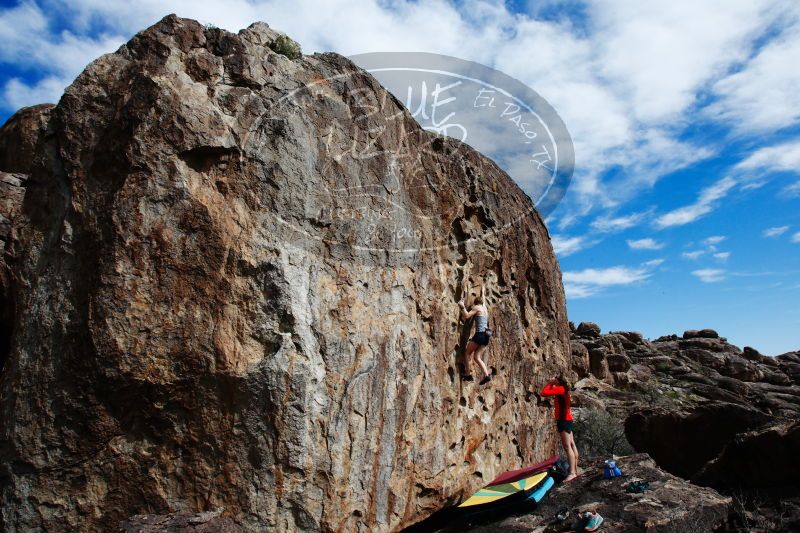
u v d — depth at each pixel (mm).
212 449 6309
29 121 8945
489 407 9719
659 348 33844
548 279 12453
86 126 6910
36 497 6031
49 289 6504
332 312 7051
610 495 8703
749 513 9203
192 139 6652
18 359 6352
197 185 6680
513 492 8656
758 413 13016
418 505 7715
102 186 6656
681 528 7742
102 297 6160
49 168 7047
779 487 9922
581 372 25719
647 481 8977
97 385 6105
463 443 8844
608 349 28734
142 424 6281
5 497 6039
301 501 6367
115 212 6375
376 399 7289
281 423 6359
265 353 6551
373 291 7633
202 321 6414
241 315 6547
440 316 8758
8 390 6320
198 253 6512
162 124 6629
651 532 7500
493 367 10055
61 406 6121
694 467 13500
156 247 6387
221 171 6816
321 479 6551
